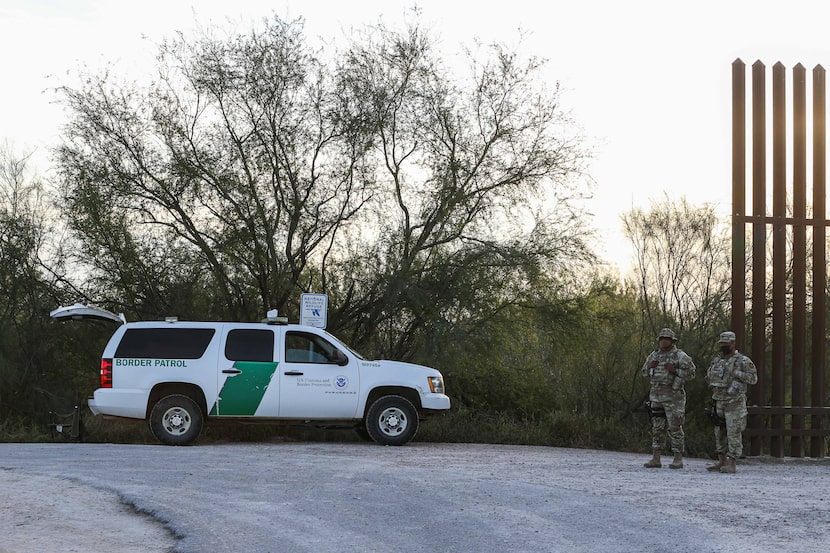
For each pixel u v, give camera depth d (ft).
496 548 25.41
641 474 42.45
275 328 53.52
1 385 66.18
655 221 74.90
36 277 67.87
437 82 69.46
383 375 54.19
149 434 59.67
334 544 25.95
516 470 42.45
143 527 28.50
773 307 55.21
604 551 24.99
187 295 67.46
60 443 56.24
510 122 69.51
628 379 73.00
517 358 73.61
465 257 67.87
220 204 66.85
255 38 67.62
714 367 45.60
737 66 54.90
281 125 67.46
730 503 32.99
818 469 49.26
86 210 64.03
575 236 69.26
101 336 68.03
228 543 25.96
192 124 67.15
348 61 68.80
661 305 74.28
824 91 55.88
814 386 54.85
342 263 69.82
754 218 54.54
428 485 36.45
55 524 28.43
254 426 60.13
